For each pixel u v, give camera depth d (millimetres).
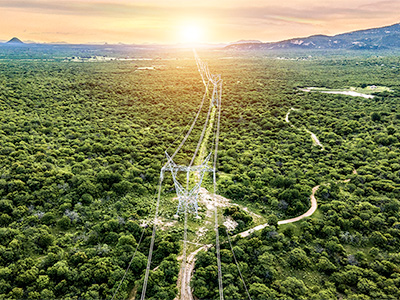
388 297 53281
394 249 66250
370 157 105250
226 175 98750
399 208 76438
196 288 54750
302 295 54188
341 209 77438
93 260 59594
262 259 62156
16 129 110688
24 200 73000
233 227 73875
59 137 112438
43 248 62875
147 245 66500
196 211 78375
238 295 53219
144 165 100562
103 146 107562
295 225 74562
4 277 53719
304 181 91062
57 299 52188
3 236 62188
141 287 55188
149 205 81312
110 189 85125
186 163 103500
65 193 79250
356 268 59969
